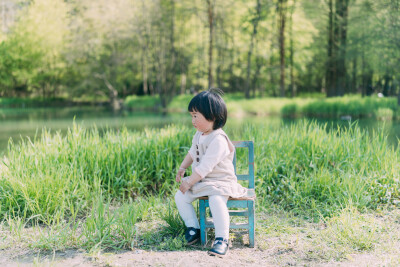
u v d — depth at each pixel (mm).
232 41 29375
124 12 30078
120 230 2531
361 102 16391
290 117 16688
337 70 23078
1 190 3139
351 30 20328
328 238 2461
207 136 2406
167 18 30625
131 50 33812
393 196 3281
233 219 2947
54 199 3000
